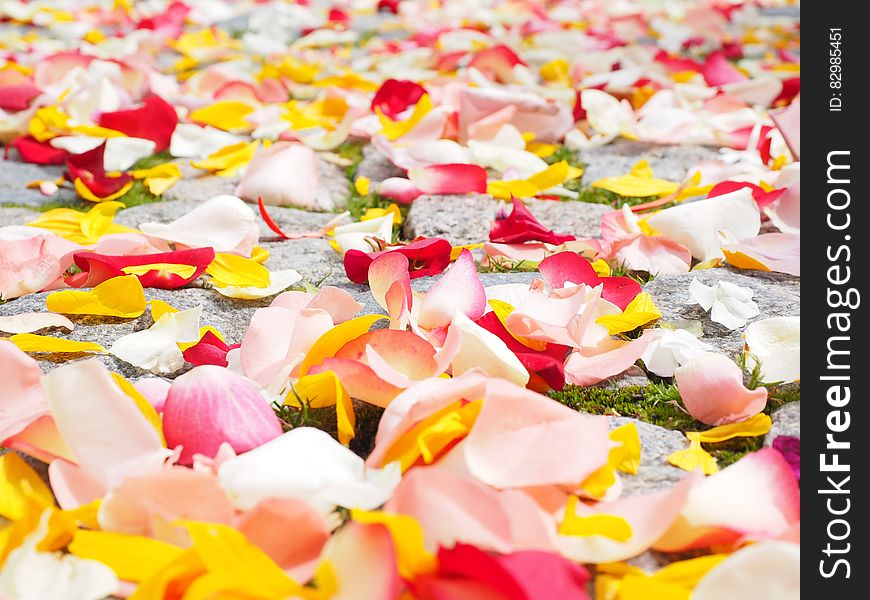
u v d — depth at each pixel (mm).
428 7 2184
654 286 871
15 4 2010
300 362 765
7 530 700
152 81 1329
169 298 864
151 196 1064
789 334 805
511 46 1718
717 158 1125
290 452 707
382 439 716
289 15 2047
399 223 1004
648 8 2148
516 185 1030
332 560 667
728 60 1713
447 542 664
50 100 1196
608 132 1174
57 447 727
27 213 1024
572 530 691
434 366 752
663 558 692
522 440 708
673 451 745
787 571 660
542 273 839
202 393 730
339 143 1151
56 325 829
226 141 1150
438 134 1120
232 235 905
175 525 671
